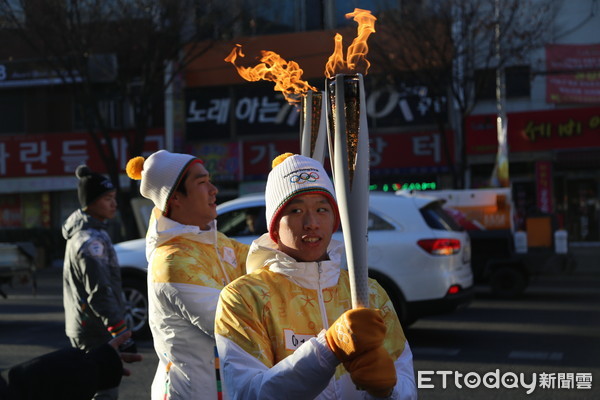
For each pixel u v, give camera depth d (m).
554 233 10.34
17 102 20.66
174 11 15.48
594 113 16.97
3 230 20.00
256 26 17.20
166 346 2.29
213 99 19.47
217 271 2.43
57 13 14.91
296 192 1.83
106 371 2.00
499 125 13.98
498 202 10.28
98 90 19.81
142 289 7.38
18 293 12.89
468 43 15.30
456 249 6.93
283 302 1.81
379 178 18.38
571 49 17.17
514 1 15.16
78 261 3.41
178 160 2.51
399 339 1.90
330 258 1.93
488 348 6.62
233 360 1.72
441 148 17.91
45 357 1.86
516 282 10.31
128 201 16.27
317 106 2.21
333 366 1.52
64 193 20.39
